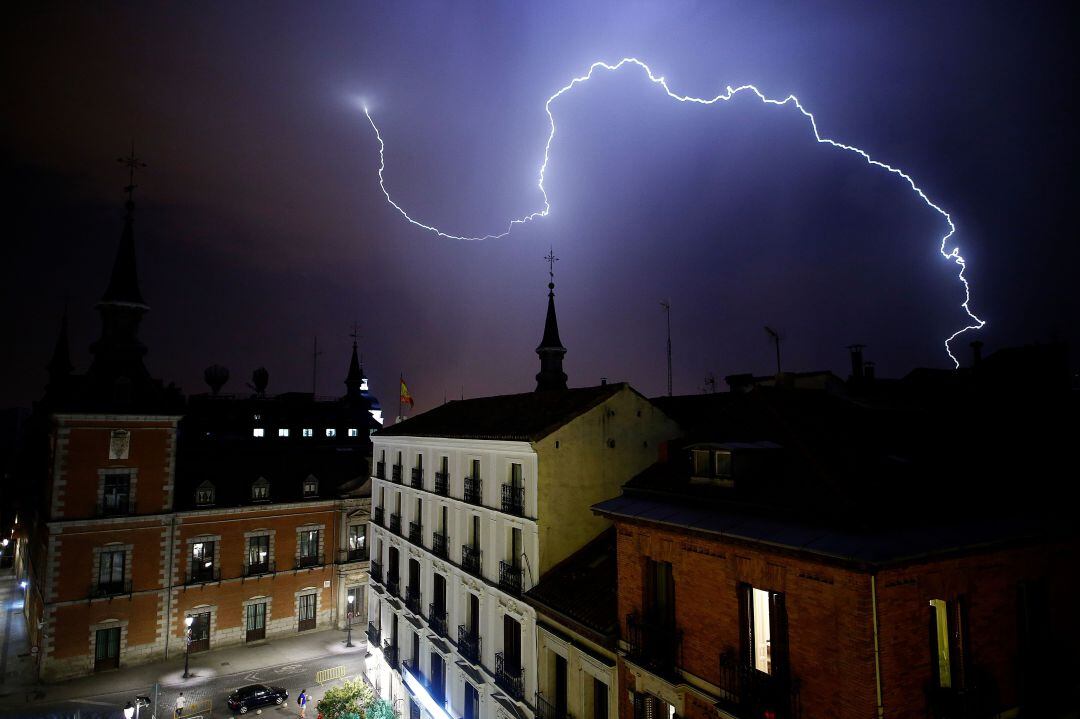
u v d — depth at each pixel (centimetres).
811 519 1159
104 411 3938
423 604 2964
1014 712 1180
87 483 3906
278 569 4541
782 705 1133
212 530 4325
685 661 1395
